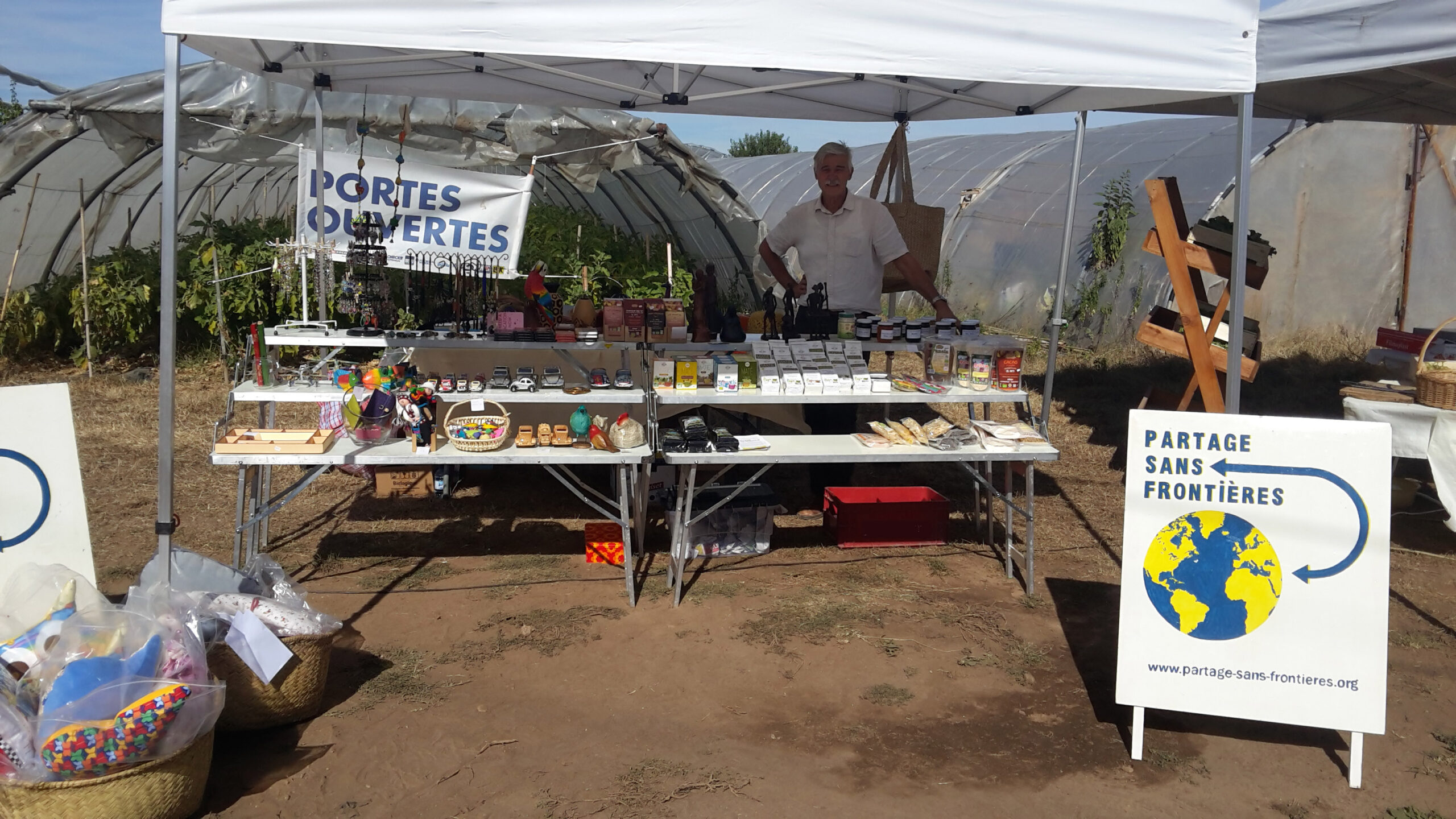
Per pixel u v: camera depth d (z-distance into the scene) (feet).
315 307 32.27
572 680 12.91
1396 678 13.41
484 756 11.09
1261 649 11.06
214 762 10.78
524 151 33.73
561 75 18.39
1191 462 11.22
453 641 14.01
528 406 19.07
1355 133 33.19
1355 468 10.91
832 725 11.94
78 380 30.81
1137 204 37.01
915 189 49.55
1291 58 16.24
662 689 12.73
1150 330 22.47
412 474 20.74
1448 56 14.89
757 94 21.95
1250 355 21.83
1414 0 14.98
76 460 12.01
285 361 30.86
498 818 9.96
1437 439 17.71
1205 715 12.34
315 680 11.60
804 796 10.42
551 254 36.37
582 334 16.56
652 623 14.78
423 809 10.09
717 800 10.32
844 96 22.41
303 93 32.19
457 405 17.30
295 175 46.47
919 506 18.65
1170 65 11.68
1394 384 19.92
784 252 20.98
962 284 42.75
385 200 21.47
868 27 11.12
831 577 16.90
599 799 10.30
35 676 9.45
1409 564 17.90
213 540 17.79
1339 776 11.08
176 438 24.86
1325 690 10.91
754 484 18.31
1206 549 11.18
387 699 12.28
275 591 12.23
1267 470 11.05
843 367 16.53
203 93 31.01
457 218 21.86
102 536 17.94
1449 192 32.32
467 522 19.38
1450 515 17.66
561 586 16.17
